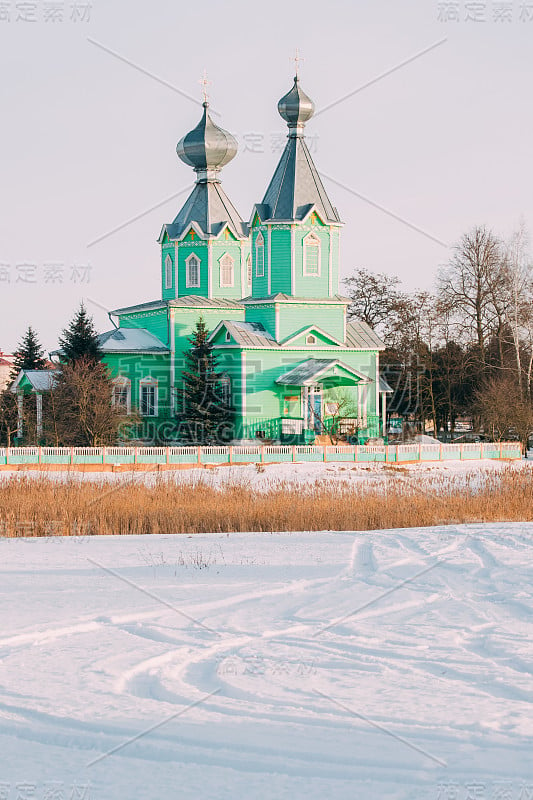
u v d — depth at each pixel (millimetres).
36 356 76312
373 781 9156
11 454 46125
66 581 19297
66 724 10664
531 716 10992
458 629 15367
